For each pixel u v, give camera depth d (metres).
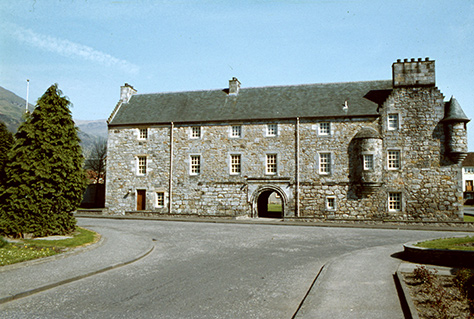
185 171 33.91
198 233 21.28
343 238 19.48
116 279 10.47
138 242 17.08
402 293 8.77
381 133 30.17
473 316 6.97
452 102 29.41
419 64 30.06
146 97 39.34
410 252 13.07
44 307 7.95
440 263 12.31
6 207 17.94
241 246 16.58
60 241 16.33
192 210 33.44
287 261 13.12
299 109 32.69
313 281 10.27
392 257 13.65
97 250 14.88
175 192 33.94
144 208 34.69
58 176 18.44
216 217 31.12
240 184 32.59
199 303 8.25
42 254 12.99
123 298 8.62
